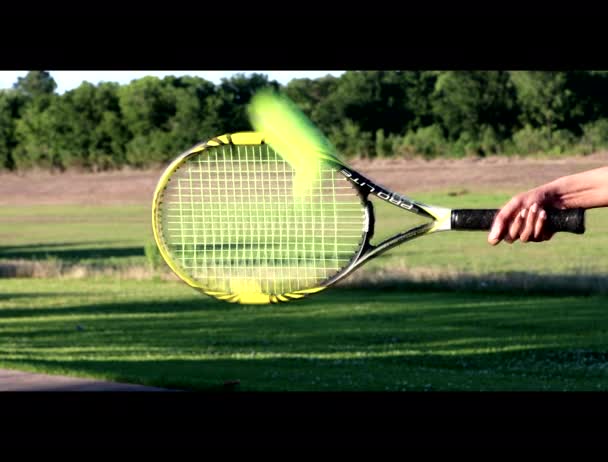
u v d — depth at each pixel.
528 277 25.92
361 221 5.50
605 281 24.88
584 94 60.25
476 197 51.28
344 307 23.17
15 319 22.19
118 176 71.00
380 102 65.38
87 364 13.84
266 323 21.14
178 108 70.31
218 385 11.41
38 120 74.56
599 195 4.57
